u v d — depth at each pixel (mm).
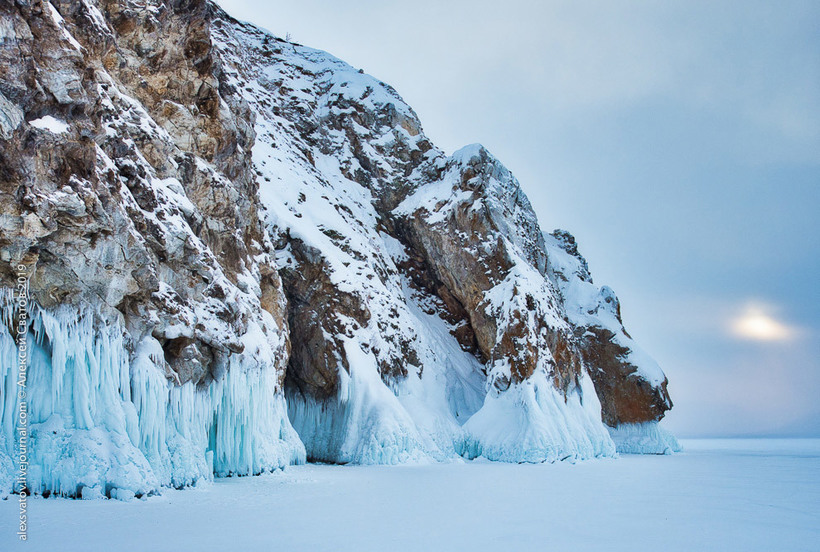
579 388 43500
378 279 41344
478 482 24297
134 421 17891
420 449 34031
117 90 21906
